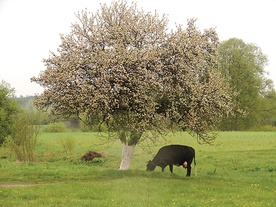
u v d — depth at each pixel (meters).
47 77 22.28
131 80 21.25
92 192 17.27
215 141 50.59
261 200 16.20
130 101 21.64
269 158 34.25
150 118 21.67
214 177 23.92
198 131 22.91
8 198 16.09
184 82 22.12
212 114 22.91
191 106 22.23
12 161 33.91
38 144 48.69
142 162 32.25
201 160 33.88
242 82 78.06
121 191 17.58
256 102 78.31
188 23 24.53
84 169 26.94
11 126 43.88
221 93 23.09
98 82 21.14
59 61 22.80
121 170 22.98
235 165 30.58
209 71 23.70
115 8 23.73
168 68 22.41
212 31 24.83
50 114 23.19
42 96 22.47
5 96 47.66
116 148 43.81
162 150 23.88
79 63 21.78
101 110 21.62
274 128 80.81
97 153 35.12
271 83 82.19
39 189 17.95
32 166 29.27
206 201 15.60
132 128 21.52
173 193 17.56
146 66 22.02
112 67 21.20
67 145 41.06
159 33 23.14
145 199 15.88
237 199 16.30
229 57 79.88
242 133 66.94
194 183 20.45
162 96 22.09
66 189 17.88
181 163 23.83
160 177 22.17
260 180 22.84
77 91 21.64
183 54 22.23
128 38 22.69
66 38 23.38
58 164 31.66
